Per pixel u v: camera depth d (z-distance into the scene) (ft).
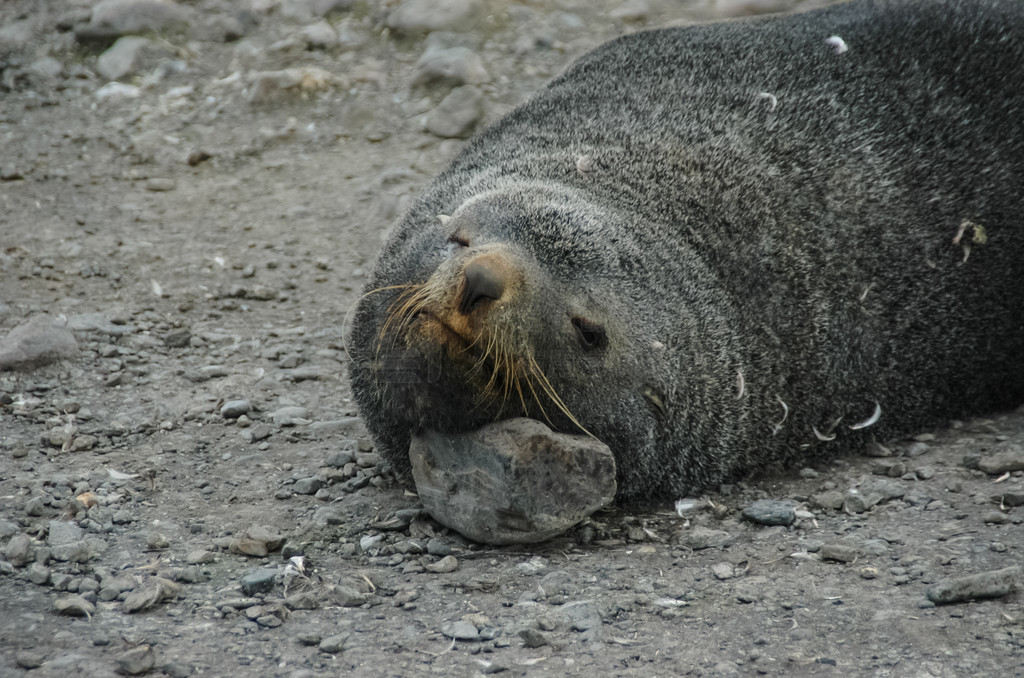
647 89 78.79
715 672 43.93
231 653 45.55
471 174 74.28
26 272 97.91
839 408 70.54
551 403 57.67
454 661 45.24
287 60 146.00
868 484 64.08
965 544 53.88
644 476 63.31
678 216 68.39
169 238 108.17
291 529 58.80
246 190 119.34
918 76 78.69
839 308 70.23
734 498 65.05
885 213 72.59
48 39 151.12
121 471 66.08
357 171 121.80
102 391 78.13
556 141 75.51
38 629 46.65
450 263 55.11
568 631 47.55
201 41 152.35
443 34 144.77
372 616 49.21
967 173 75.41
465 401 56.03
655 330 61.87
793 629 47.09
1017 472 62.90
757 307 68.28
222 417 75.00
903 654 44.42
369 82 139.13
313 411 76.84
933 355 73.10
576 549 57.57
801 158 73.15
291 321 92.63
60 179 120.98
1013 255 75.36
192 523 59.16
